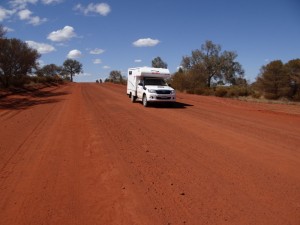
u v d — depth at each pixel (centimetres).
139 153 909
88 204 587
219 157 864
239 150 937
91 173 752
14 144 1045
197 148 962
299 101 2930
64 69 13200
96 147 984
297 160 834
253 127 1318
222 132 1205
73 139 1105
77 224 515
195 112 1814
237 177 707
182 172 745
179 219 521
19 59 3984
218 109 1980
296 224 502
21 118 1612
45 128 1320
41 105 2223
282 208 555
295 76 3189
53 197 620
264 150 935
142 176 721
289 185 659
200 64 5291
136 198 605
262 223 504
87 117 1590
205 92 3800
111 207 571
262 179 694
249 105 2262
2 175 749
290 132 1211
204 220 516
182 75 4578
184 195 614
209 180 691
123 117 1596
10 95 3100
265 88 3338
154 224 506
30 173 760
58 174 750
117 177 717
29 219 534
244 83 5656
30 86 4584
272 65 3262
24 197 623
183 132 1206
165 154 898
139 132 1208
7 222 526
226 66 5522
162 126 1335
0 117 1658
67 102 2419
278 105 2288
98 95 3197
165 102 2198
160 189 645
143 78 2228
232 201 585
